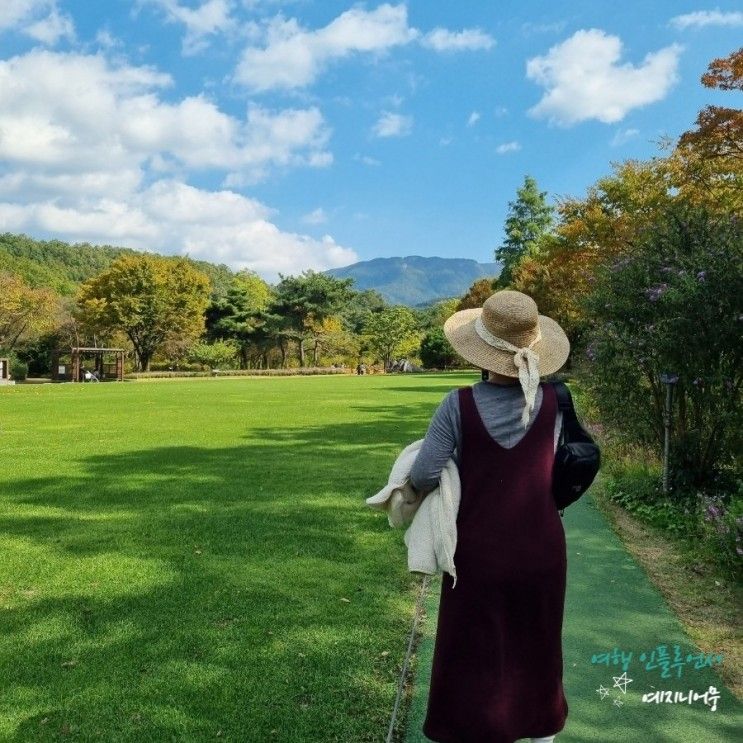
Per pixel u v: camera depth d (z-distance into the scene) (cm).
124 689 334
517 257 6091
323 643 381
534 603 228
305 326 6919
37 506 724
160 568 515
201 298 6538
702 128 1410
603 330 706
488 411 233
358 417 1689
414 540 235
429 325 8862
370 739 290
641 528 623
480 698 224
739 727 296
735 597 445
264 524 643
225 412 1859
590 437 245
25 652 375
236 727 300
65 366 5375
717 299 611
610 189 1906
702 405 656
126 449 1134
